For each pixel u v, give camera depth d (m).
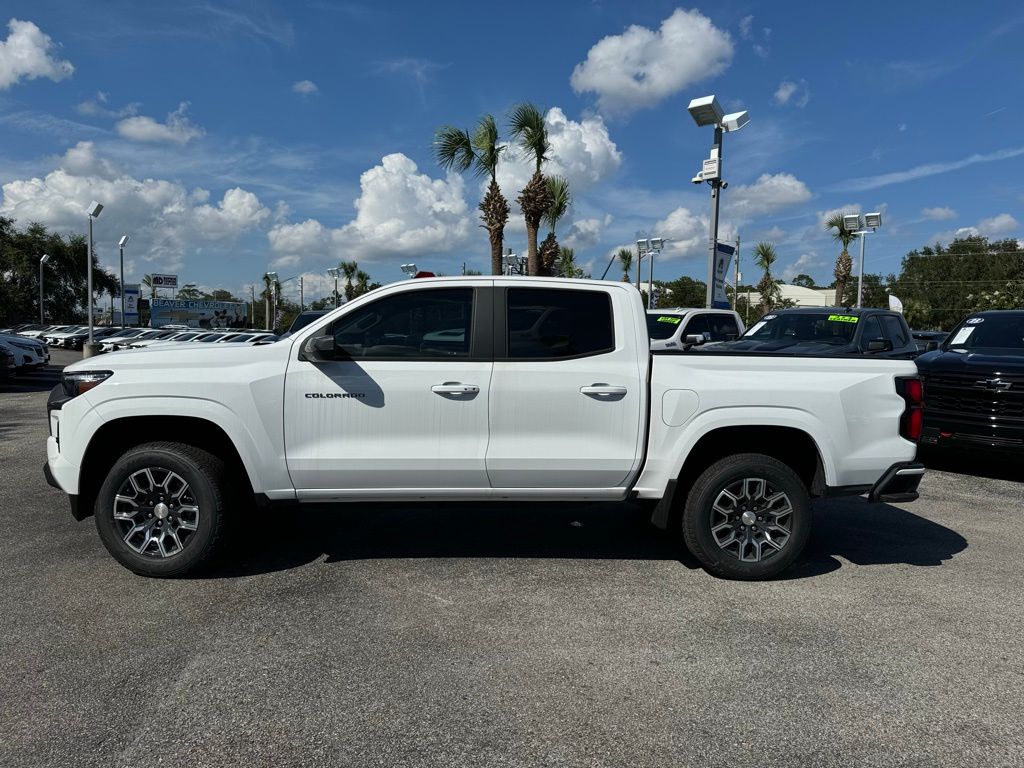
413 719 2.80
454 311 4.29
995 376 7.19
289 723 2.76
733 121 13.28
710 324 12.36
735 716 2.86
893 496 4.39
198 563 4.19
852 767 2.54
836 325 9.60
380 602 3.96
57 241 63.75
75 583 4.15
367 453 4.16
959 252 77.94
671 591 4.18
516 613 3.84
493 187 17.34
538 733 2.72
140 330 40.94
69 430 4.14
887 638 3.58
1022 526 5.67
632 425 4.26
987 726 2.80
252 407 4.11
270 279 57.31
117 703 2.89
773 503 4.33
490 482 4.27
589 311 4.37
